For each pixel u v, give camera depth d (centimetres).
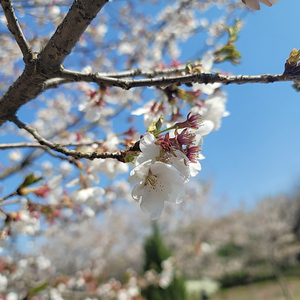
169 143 107
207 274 1750
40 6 344
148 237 1136
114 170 169
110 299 572
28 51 111
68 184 181
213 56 172
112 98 189
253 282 1819
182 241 1555
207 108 162
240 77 122
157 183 108
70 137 379
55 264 1221
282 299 1379
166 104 164
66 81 148
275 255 1561
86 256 1312
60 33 104
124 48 588
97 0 96
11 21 103
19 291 467
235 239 1791
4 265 395
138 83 123
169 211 1555
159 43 631
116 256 1523
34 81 119
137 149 112
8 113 130
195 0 561
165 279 784
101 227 1345
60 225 493
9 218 211
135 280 665
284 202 1894
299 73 118
